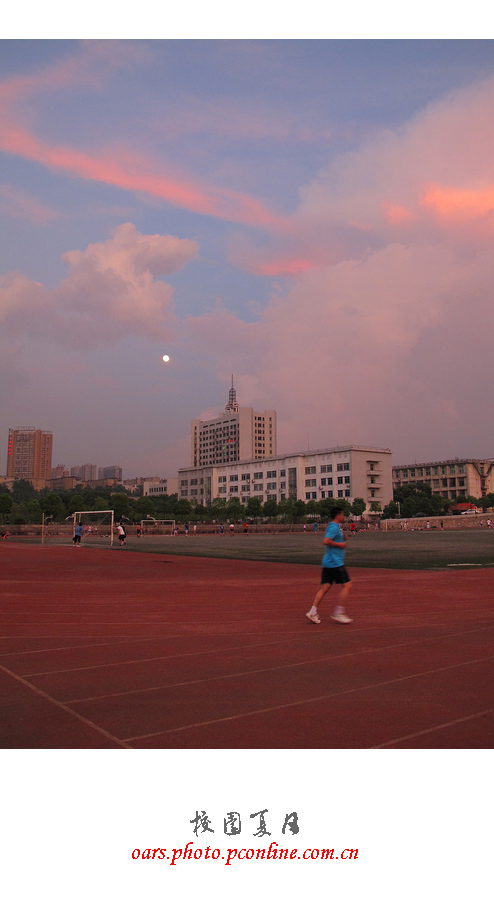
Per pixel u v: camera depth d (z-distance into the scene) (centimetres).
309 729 515
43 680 665
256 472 15012
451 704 575
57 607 1233
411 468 18238
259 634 934
